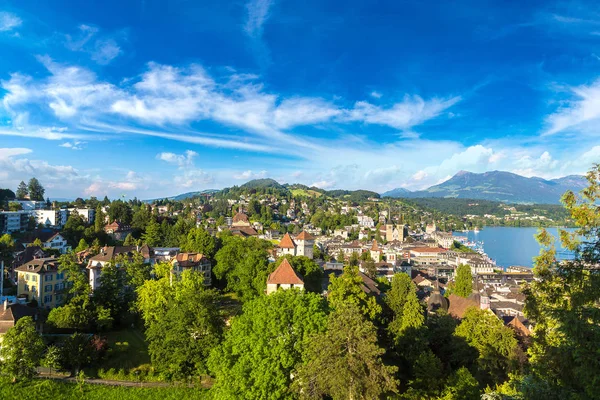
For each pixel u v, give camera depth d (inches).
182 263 4574.3
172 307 2588.6
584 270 1018.1
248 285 3745.1
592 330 799.1
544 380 931.3
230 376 1742.1
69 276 3467.0
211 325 2407.7
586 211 1089.4
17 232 6934.1
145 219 7770.7
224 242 5984.3
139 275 3629.4
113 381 2397.9
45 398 2181.3
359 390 1376.7
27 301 3700.8
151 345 2429.9
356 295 2610.7
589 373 775.1
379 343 2600.9
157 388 2308.1
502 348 2134.6
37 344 2365.9
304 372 1526.8
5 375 2361.0
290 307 1913.1
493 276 7716.5
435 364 2086.6
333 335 1501.0
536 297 1230.3
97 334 2955.2
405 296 2947.8
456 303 3462.1
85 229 6781.5
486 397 1253.7
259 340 1776.6
